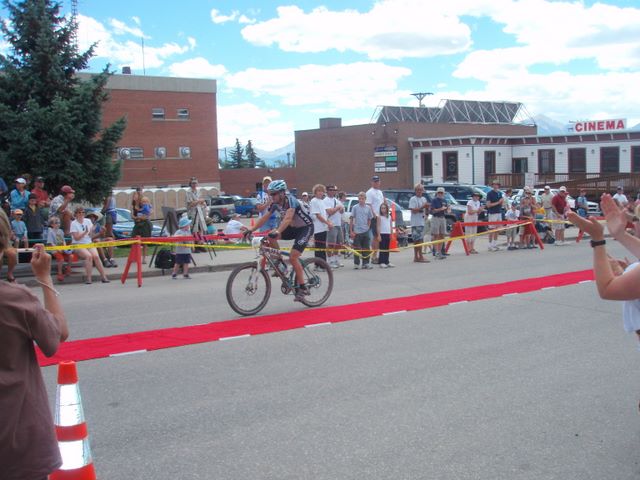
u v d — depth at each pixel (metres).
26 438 2.57
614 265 3.98
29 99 19.47
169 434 4.88
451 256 17.47
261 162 117.69
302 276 9.52
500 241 21.39
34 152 19.34
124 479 4.13
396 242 18.62
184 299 11.00
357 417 5.18
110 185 21.27
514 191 33.88
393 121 50.72
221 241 19.02
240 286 9.24
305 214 9.45
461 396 5.66
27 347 2.66
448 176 45.12
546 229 20.42
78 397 3.36
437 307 9.72
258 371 6.49
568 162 42.50
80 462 3.32
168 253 14.48
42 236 14.52
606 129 41.69
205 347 7.47
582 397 5.61
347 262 16.48
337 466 4.30
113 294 11.79
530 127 54.59
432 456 4.44
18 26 20.59
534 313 9.19
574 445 4.61
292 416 5.23
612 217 3.71
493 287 11.57
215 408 5.43
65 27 21.05
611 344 7.43
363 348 7.33
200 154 53.03
